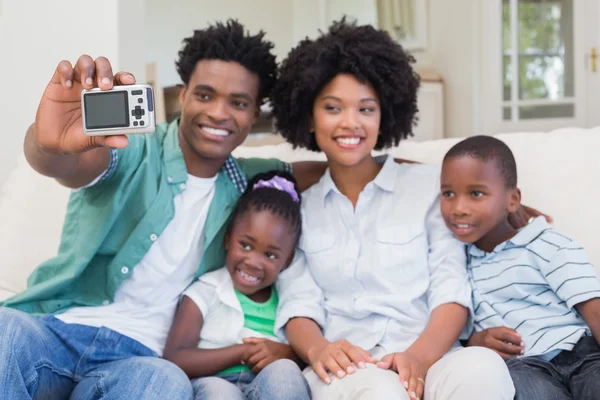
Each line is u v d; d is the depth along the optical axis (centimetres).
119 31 200
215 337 135
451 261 136
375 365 113
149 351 130
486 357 108
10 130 210
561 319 128
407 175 147
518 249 135
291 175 152
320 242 141
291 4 516
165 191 137
